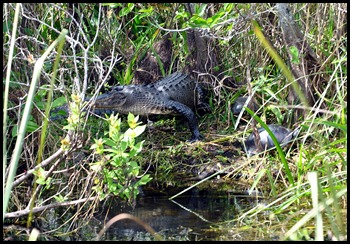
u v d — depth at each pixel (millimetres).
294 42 5926
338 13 6016
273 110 6301
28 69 5617
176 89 7145
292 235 4125
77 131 4531
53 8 6547
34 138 5406
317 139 5465
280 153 4980
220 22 6086
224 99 7070
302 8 6133
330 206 4680
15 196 4914
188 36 7238
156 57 7336
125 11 5801
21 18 5645
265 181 5562
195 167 6086
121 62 7574
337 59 5965
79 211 4633
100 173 4613
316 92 6074
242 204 5008
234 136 6445
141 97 6934
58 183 5281
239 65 6957
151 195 5359
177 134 6844
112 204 5066
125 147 4473
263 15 6547
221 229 4359
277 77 6367
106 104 6738
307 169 5203
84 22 7445
